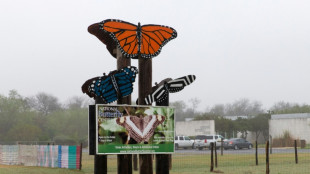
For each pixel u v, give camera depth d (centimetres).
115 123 1121
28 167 2662
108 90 1131
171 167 2416
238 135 7631
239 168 2377
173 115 1195
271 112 8350
